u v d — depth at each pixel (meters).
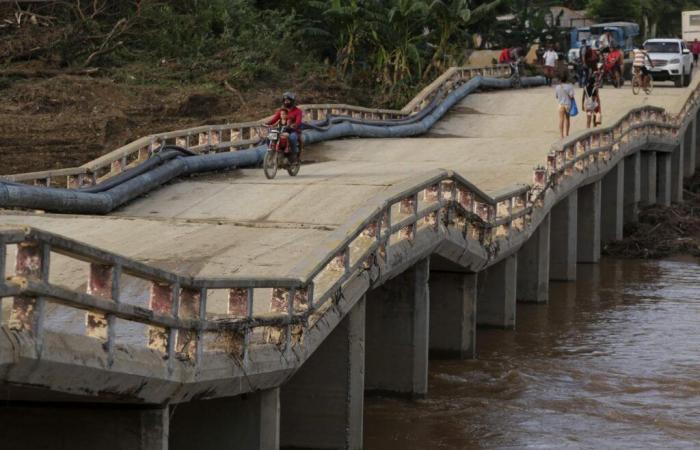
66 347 10.58
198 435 14.82
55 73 44.19
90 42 46.91
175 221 22.52
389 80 52.06
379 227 17.86
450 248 21.92
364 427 19.09
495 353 24.89
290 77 49.59
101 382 11.20
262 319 13.98
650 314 29.45
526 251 30.83
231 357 13.41
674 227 41.69
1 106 40.16
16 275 10.13
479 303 27.72
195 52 49.00
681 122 45.66
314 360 17.36
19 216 22.42
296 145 29.11
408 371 20.75
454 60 54.38
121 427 12.42
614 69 53.84
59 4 47.91
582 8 102.31
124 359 11.44
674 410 20.36
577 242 37.22
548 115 46.12
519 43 68.94
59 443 12.49
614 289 33.19
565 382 22.30
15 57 45.28
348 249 16.55
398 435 18.70
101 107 41.28
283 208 25.17
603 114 46.22
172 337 12.19
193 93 43.66
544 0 75.00
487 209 24.20
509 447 18.11
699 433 18.98
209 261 19.14
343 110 41.47
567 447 18.12
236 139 33.66
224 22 51.88
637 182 42.00
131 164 28.95
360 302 17.55
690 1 106.69
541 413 20.14
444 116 46.56
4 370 9.98
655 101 48.88
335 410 17.33
